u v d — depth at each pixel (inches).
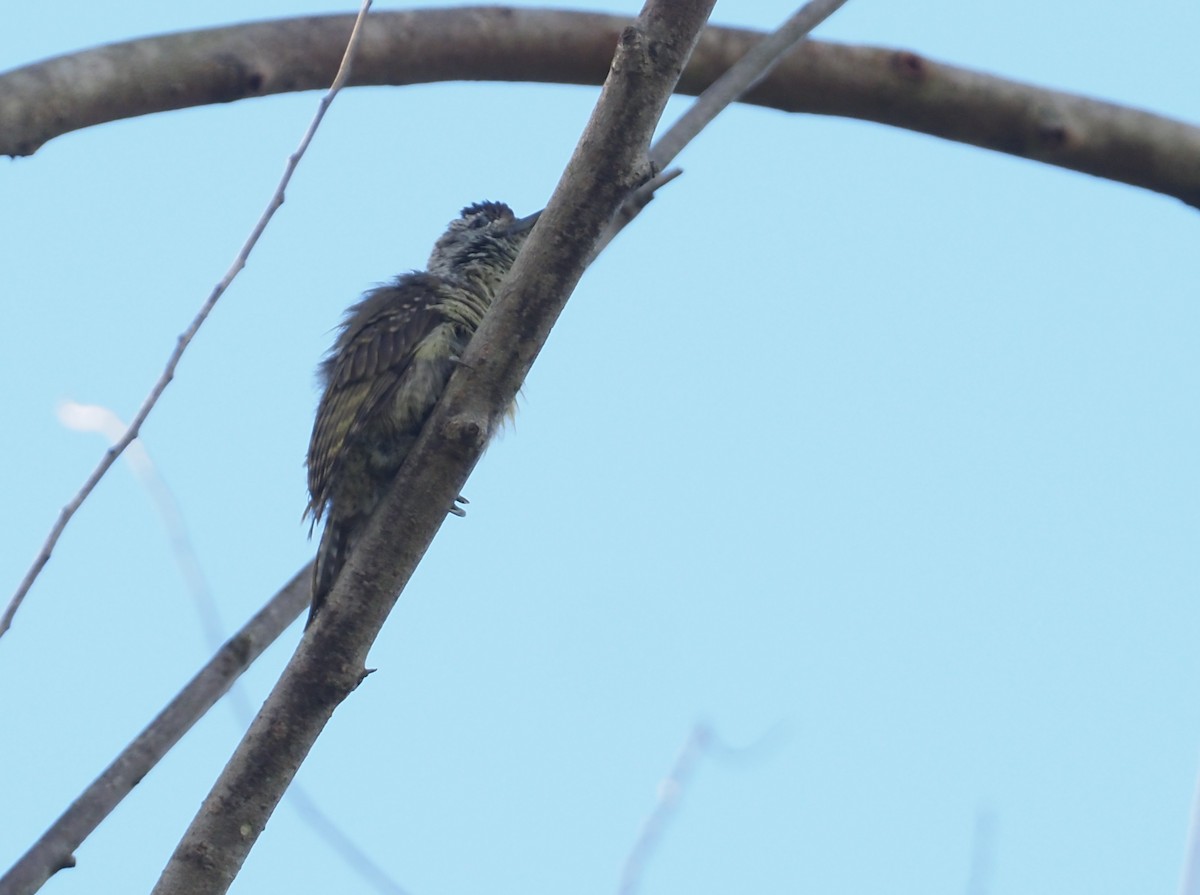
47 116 383.2
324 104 303.7
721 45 468.8
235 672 369.7
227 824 306.0
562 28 452.8
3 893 313.9
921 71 474.9
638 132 305.4
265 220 295.4
